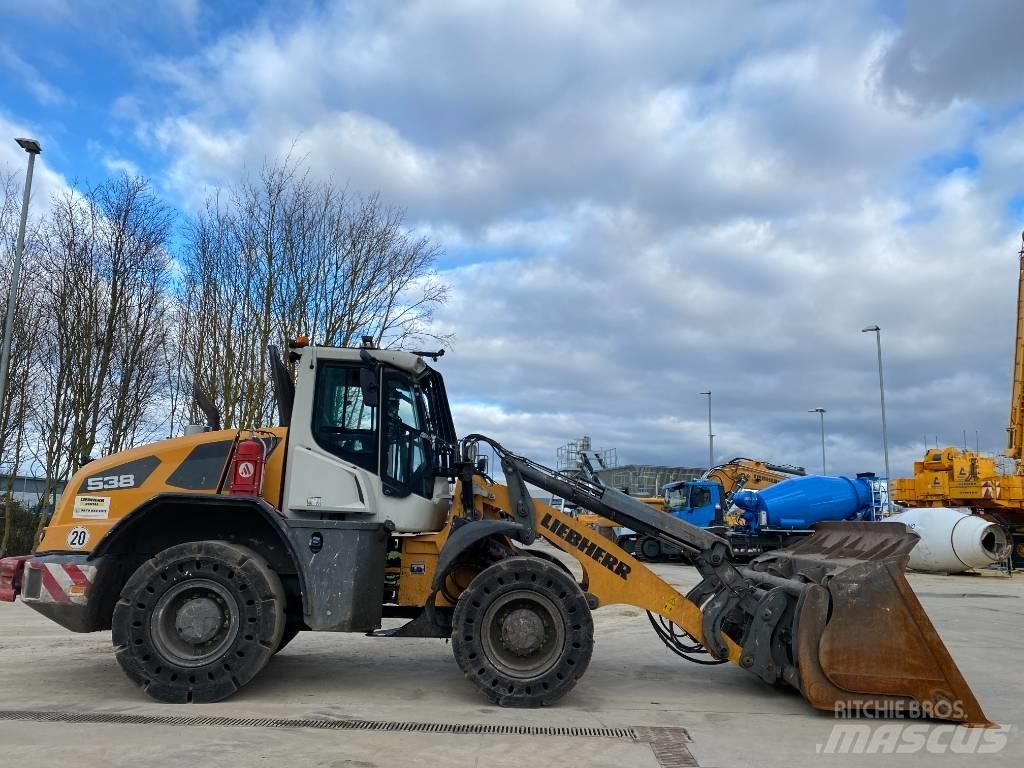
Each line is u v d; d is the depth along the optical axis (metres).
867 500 24.23
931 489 27.97
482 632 5.89
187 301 18.44
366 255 18.66
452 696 6.17
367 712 5.56
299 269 18.22
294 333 17.89
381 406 6.51
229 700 5.84
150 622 5.70
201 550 5.77
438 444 7.04
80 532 6.20
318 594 5.89
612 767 4.45
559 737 5.03
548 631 5.94
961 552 22.50
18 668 6.98
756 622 6.26
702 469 35.59
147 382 19.92
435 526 6.76
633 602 6.45
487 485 6.69
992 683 7.23
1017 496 26.00
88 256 18.77
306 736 4.88
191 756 4.40
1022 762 4.78
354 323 18.20
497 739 4.95
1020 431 29.55
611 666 7.70
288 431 6.44
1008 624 11.70
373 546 6.08
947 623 11.73
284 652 8.07
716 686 6.80
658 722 5.49
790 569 7.03
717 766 4.54
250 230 18.27
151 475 6.32
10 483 20.05
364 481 6.29
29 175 16.75
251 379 17.58
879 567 5.84
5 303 18.94
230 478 6.28
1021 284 29.69
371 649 8.32
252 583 5.76
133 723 5.09
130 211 19.11
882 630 5.77
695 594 6.61
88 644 8.34
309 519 6.20
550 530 6.54
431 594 6.23
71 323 18.80
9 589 6.09
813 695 5.72
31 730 4.89
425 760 4.46
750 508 24.62
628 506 6.70
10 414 19.67
